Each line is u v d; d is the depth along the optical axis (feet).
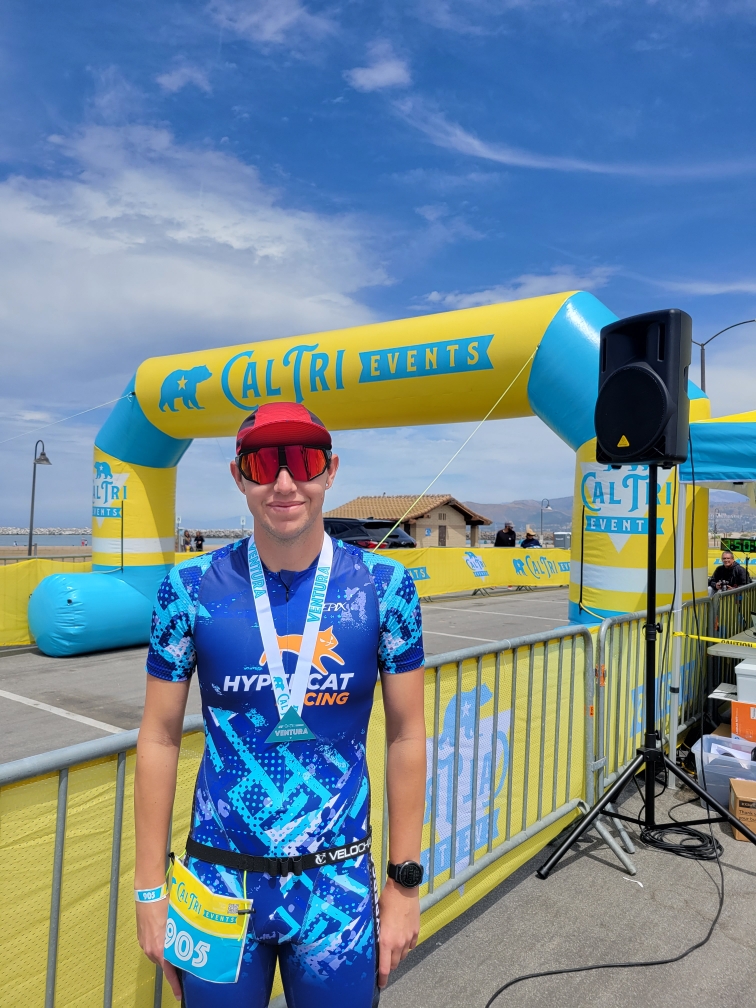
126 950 5.53
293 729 4.00
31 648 28.68
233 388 23.43
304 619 4.05
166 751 4.24
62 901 5.04
